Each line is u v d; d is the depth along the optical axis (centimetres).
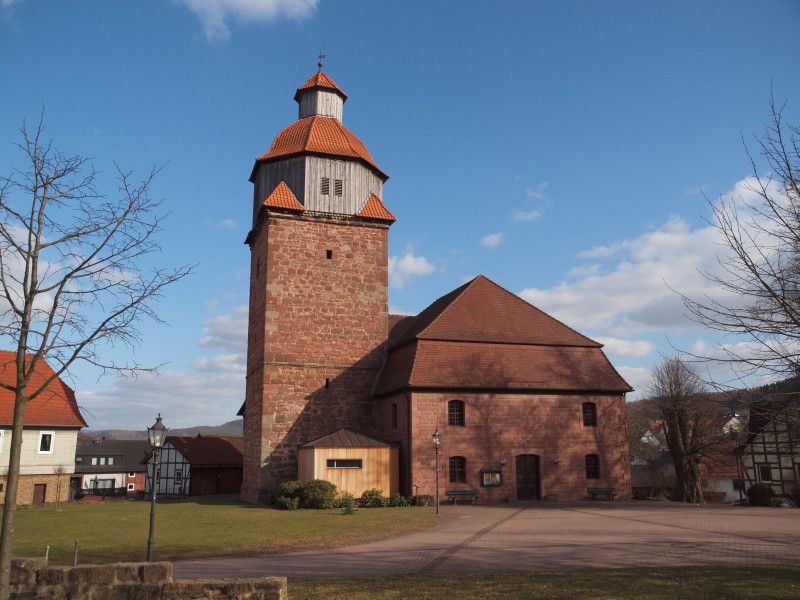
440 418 2925
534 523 2105
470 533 1891
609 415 3180
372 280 3381
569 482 3045
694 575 1198
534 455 3038
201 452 4581
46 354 1027
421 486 2844
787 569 1248
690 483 3669
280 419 3094
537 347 3209
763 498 3397
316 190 3356
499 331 3209
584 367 3216
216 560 1507
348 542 1764
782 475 3866
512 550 1565
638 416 5253
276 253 3238
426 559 1462
